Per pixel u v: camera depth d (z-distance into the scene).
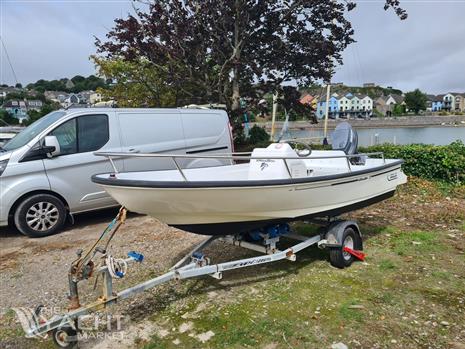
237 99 11.78
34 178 6.00
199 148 7.79
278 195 4.00
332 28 11.45
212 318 3.60
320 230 5.01
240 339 3.27
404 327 3.40
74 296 3.19
